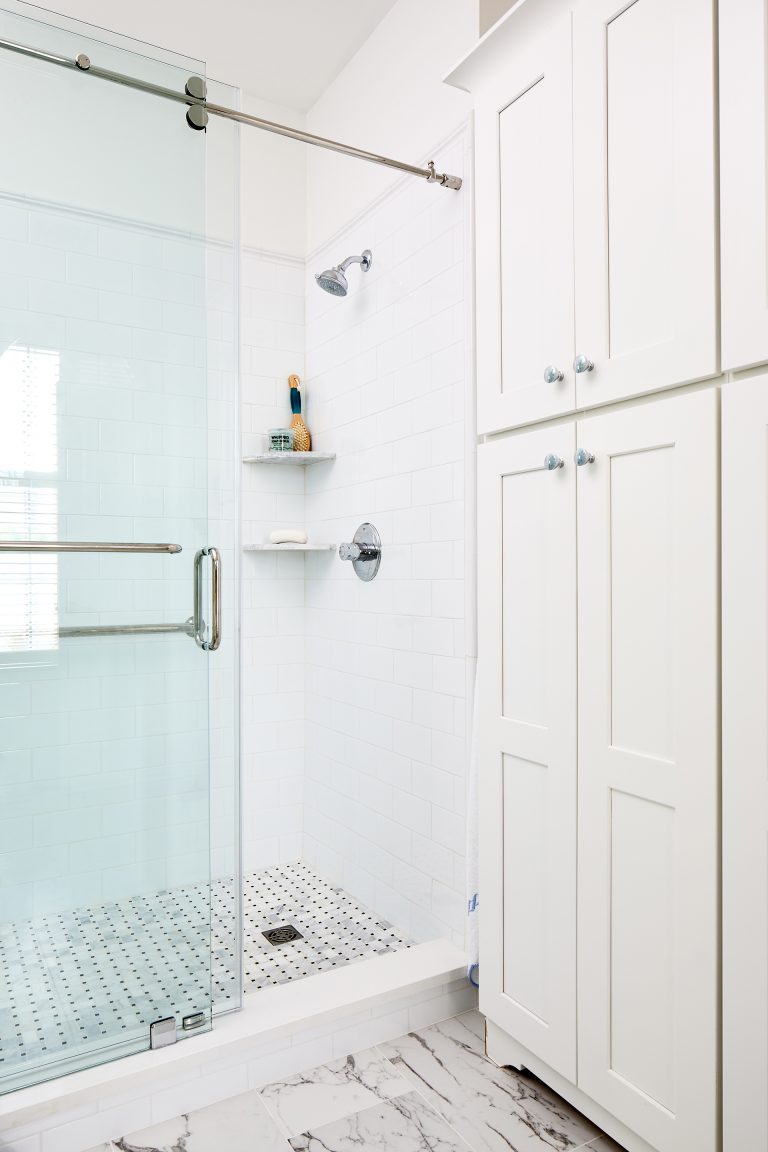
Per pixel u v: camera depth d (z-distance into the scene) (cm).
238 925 177
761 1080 113
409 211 231
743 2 112
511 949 166
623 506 136
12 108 153
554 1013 153
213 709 174
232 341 177
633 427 133
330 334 279
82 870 159
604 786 141
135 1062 157
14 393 153
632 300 133
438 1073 174
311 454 273
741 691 115
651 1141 131
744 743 115
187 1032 166
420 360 227
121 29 243
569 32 144
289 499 296
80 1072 154
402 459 236
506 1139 153
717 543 119
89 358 160
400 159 236
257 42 253
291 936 236
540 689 157
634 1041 135
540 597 156
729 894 117
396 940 232
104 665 162
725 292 117
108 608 162
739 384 115
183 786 170
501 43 159
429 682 224
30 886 154
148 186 166
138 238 165
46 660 156
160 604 168
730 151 115
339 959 220
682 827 125
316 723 291
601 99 137
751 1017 115
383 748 247
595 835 143
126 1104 155
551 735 153
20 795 153
